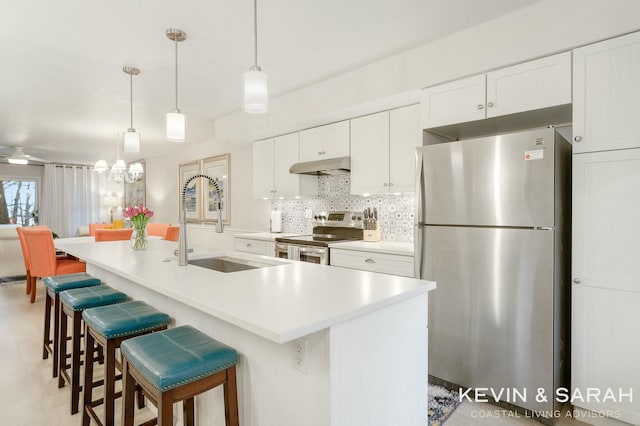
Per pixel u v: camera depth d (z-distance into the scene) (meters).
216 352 1.29
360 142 3.28
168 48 2.59
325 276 1.74
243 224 5.21
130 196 8.62
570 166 2.19
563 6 1.99
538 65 2.09
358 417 1.25
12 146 6.43
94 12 2.12
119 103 3.85
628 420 1.79
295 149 3.91
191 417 1.53
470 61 2.35
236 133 4.21
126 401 1.40
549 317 1.90
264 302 1.28
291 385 1.27
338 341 1.17
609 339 1.84
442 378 2.33
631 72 1.79
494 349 2.10
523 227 1.99
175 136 2.40
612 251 1.83
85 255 2.52
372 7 2.11
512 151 2.03
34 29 2.30
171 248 2.92
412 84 2.64
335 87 3.15
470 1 2.06
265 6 2.09
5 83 3.24
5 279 5.76
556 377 1.93
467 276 2.20
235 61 2.84
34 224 8.33
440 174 2.31
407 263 2.64
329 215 3.89
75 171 8.58
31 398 2.18
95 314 1.75
